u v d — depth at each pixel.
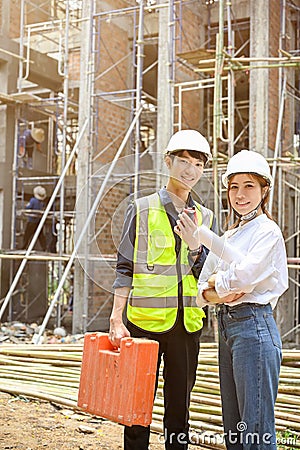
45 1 15.27
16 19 14.41
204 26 13.11
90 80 12.12
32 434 4.48
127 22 13.46
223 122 12.35
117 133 12.94
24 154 14.31
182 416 3.52
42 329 9.69
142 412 3.03
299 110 12.55
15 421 4.81
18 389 5.64
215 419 4.64
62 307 14.60
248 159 3.14
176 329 3.40
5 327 11.74
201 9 13.05
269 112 10.96
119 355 3.11
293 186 10.78
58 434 4.50
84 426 4.64
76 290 11.57
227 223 3.33
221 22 9.31
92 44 12.17
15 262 13.71
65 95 12.88
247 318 3.04
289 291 11.32
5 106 13.56
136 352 3.04
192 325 3.44
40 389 5.65
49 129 16.28
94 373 3.21
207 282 3.16
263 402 2.98
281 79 11.16
